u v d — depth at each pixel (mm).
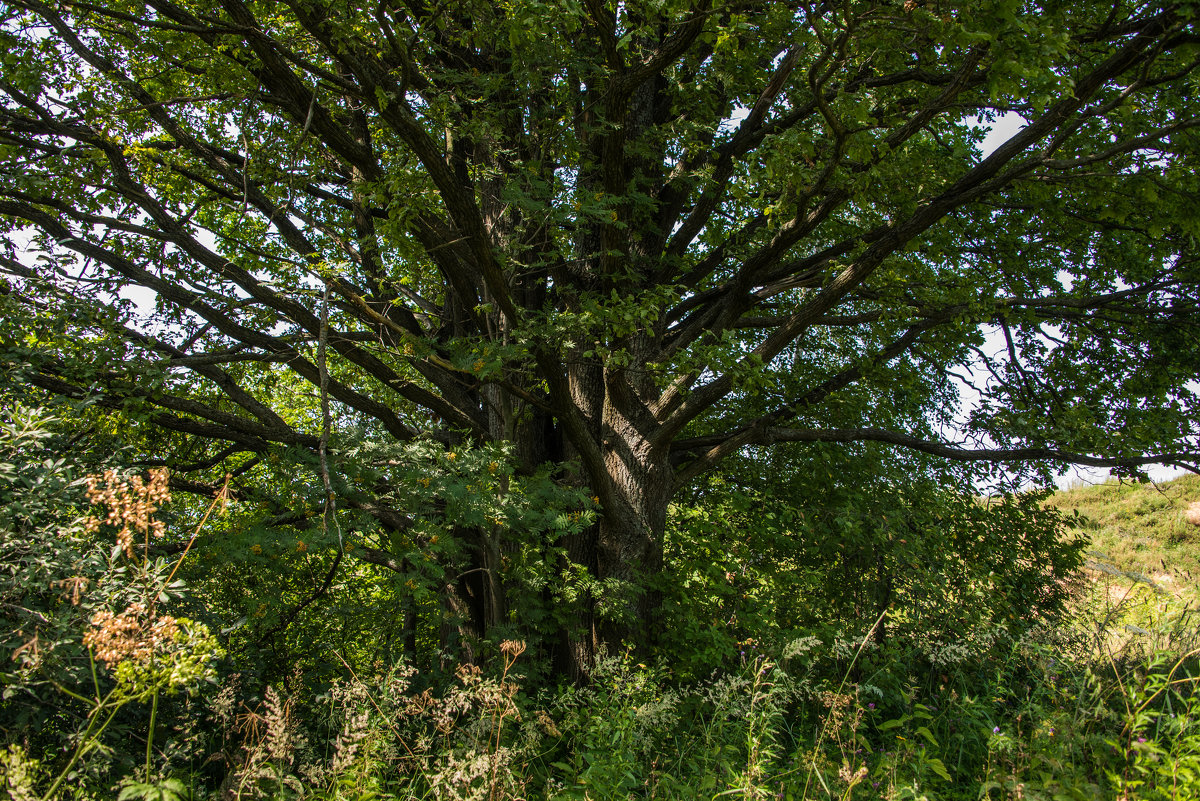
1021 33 4094
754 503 8508
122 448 5465
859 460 8492
